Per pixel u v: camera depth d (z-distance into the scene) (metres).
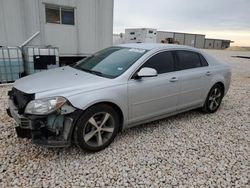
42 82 2.97
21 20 7.46
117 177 2.50
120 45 4.14
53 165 2.66
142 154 2.98
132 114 3.28
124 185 2.38
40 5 7.67
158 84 3.48
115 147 3.13
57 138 2.69
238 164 2.86
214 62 4.66
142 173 2.59
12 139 3.20
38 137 2.60
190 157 2.97
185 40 57.69
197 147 3.24
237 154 3.11
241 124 4.20
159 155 2.98
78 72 3.42
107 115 2.99
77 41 8.74
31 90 2.72
